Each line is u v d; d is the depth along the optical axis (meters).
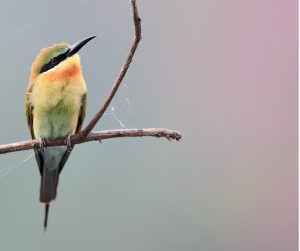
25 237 10.98
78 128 9.38
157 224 11.44
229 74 12.70
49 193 9.16
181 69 12.77
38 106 9.00
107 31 12.43
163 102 12.40
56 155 9.09
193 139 12.17
